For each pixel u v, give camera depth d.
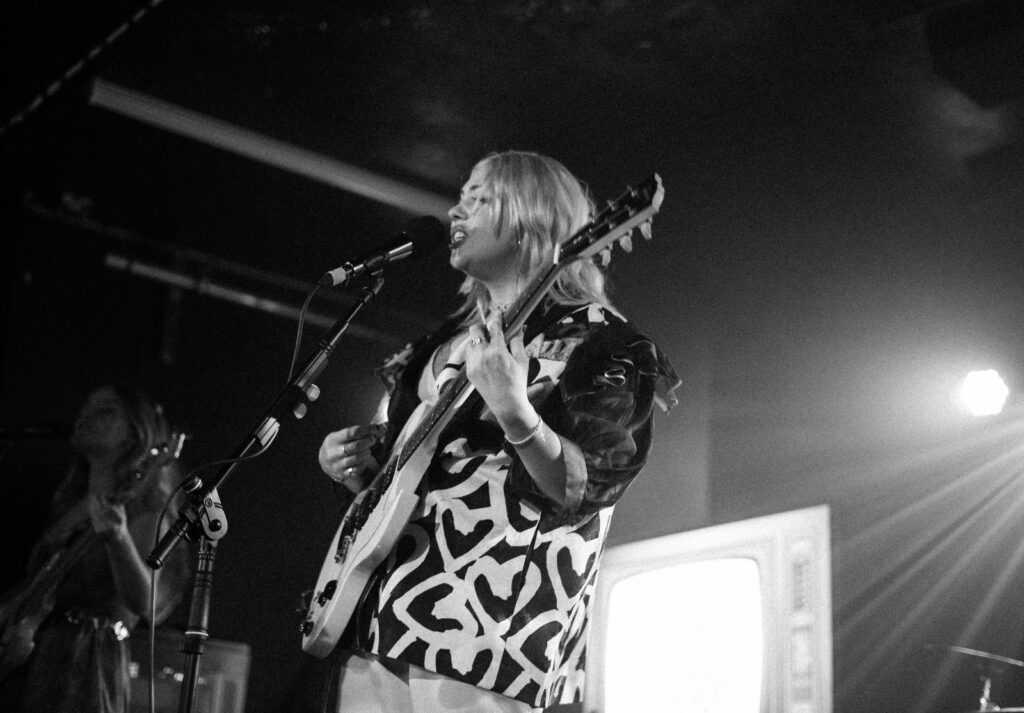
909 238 4.86
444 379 2.31
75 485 3.94
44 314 5.34
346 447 2.45
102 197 5.50
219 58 4.67
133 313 5.52
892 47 4.12
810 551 3.67
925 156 4.58
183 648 2.39
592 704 4.14
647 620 4.09
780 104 4.51
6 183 5.29
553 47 4.37
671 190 5.03
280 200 5.50
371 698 2.13
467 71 4.57
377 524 2.15
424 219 2.61
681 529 4.21
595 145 4.94
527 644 1.99
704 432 5.04
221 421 5.55
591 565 2.12
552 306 2.26
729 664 3.78
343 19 4.33
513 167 2.47
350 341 5.80
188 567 3.78
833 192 4.85
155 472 3.83
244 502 5.44
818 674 3.51
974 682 4.49
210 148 5.20
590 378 2.05
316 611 2.23
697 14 4.11
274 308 5.73
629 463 2.02
